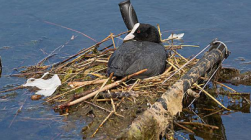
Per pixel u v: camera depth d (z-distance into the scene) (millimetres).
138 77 11000
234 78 13023
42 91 11312
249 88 12508
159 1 18016
